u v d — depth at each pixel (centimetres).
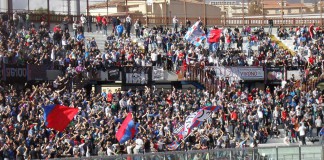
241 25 12988
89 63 9781
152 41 11112
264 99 9675
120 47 10644
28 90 8394
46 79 9512
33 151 6900
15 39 9869
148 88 9544
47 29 10712
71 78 9350
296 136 9262
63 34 10344
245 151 6638
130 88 10094
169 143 7744
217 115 8844
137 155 6225
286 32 12481
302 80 10631
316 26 13262
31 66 9394
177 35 11512
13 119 7569
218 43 11162
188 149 7794
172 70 10575
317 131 9562
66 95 8538
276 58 11250
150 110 8638
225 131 8738
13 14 10712
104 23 11650
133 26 12162
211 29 11731
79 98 8469
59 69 9612
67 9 13112
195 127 8006
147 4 16238
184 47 11031
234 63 10881
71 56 9719
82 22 11562
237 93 9788
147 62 10481
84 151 7219
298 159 6800
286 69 11031
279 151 6731
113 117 8169
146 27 11562
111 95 8806
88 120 7881
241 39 11625
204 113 7744
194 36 11144
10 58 9256
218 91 9862
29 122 7469
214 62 10800
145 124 8169
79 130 7469
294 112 9462
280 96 9912
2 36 9825
